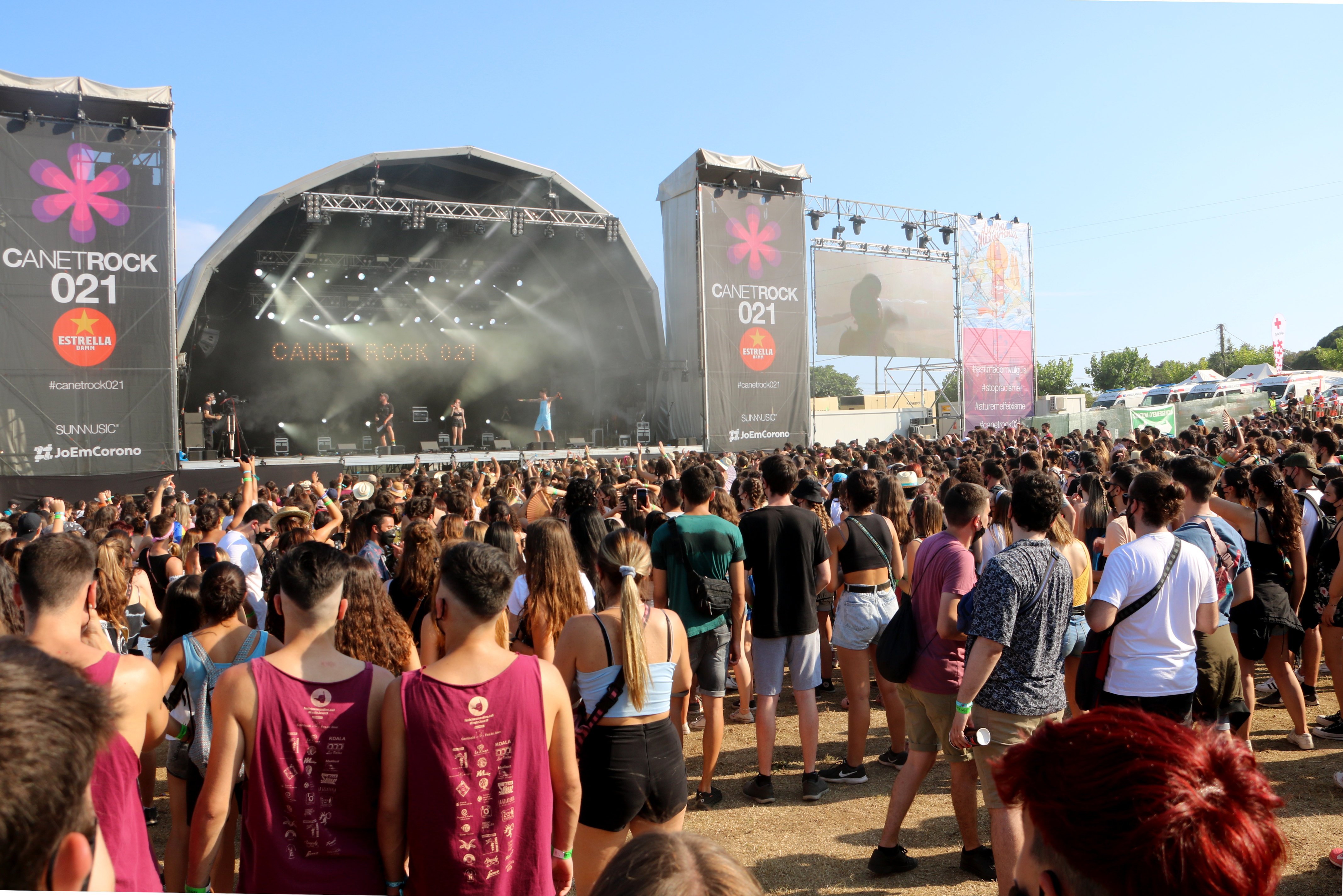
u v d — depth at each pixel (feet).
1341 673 16.28
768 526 15.21
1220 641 12.69
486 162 65.05
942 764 17.11
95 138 50.19
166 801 16.15
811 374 74.08
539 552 11.75
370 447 92.63
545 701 7.98
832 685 23.07
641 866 3.40
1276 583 15.88
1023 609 10.23
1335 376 121.90
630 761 9.74
